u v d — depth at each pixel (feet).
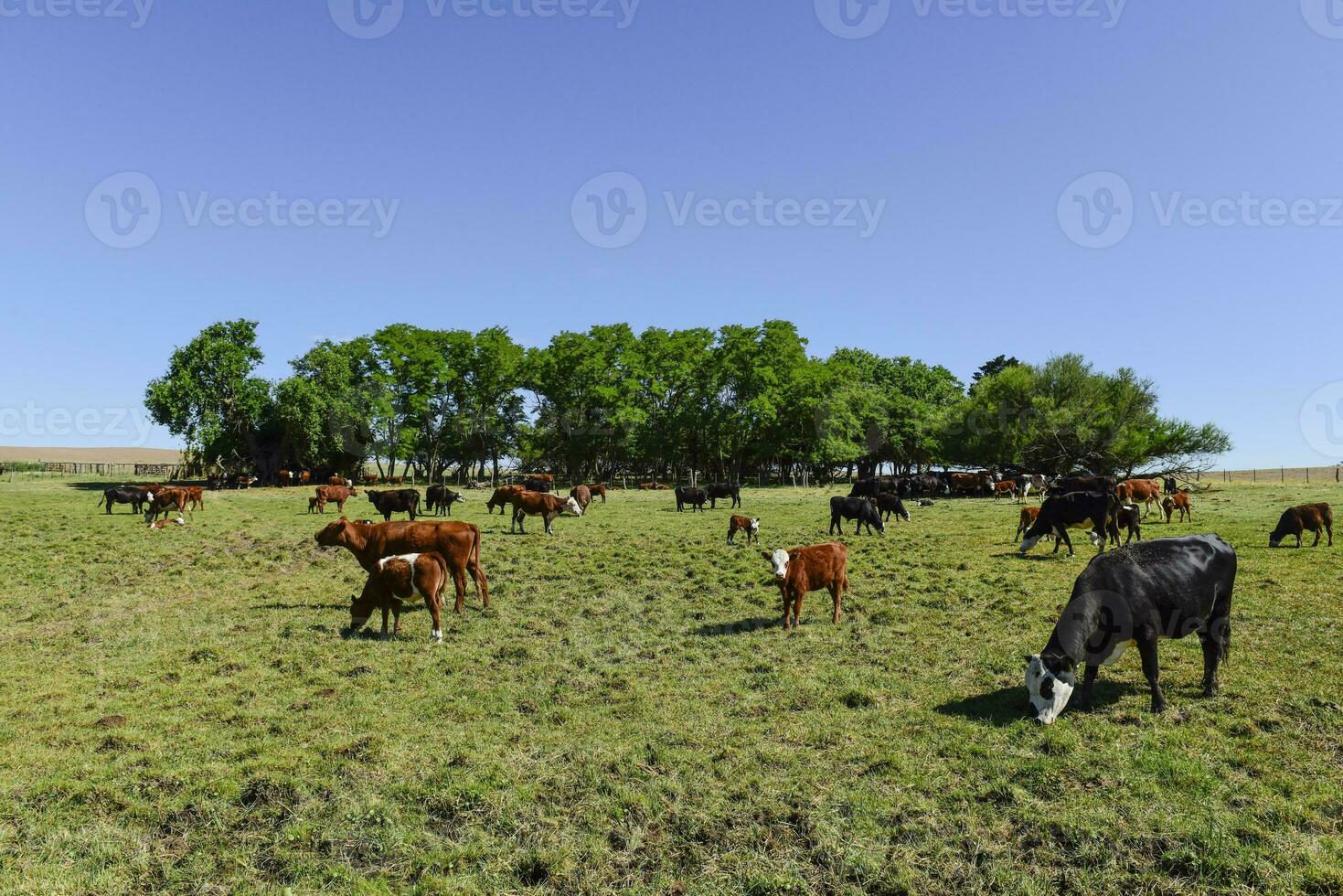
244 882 19.80
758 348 222.28
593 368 234.99
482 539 85.20
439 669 37.50
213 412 212.84
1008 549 70.64
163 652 41.01
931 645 39.32
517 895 19.35
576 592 54.70
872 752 26.89
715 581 57.47
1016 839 20.97
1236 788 22.98
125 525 99.96
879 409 231.50
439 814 23.22
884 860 20.27
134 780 24.93
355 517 112.57
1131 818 21.52
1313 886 18.38
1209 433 163.22
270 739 28.71
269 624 46.60
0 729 29.84
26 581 61.57
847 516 87.40
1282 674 32.45
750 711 31.45
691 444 247.29
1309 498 114.01
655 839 21.71
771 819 22.47
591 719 30.86
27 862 20.34
